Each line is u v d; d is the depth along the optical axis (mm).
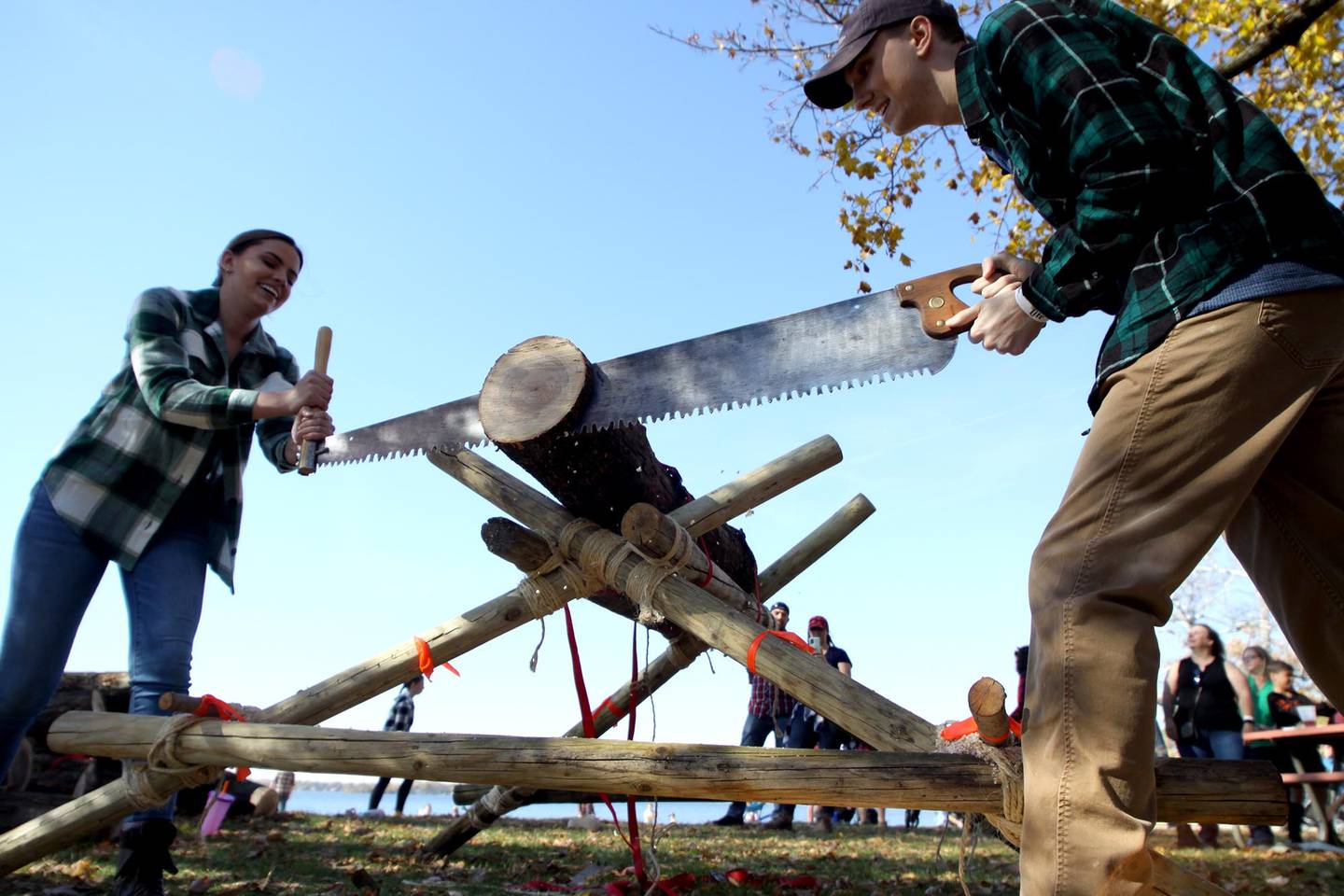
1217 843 9531
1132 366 2168
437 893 4461
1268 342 2088
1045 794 2064
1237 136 2219
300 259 4398
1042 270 2391
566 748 2949
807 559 5168
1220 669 9531
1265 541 2512
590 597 4410
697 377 3361
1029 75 2301
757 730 10875
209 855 5781
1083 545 2160
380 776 3158
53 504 3758
